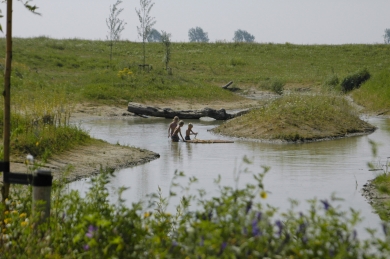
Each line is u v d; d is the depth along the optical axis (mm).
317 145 44969
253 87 112688
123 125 58969
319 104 58219
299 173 32125
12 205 16375
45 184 14508
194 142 46531
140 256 12203
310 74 126688
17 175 15547
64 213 14594
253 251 9852
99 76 89000
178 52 146375
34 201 14469
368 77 101000
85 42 143750
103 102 74375
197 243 10688
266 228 10500
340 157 38188
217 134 52906
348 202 24875
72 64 104875
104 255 11688
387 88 82062
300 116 53219
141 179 29953
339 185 28734
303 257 10039
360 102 83188
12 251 13430
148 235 13523
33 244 13297
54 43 129125
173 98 83875
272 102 61375
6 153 16172
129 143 45031
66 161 32375
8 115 16312
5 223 14914
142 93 81438
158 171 32594
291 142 47094
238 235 10242
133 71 96375
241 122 54438
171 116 68000
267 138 48531
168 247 12141
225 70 130250
